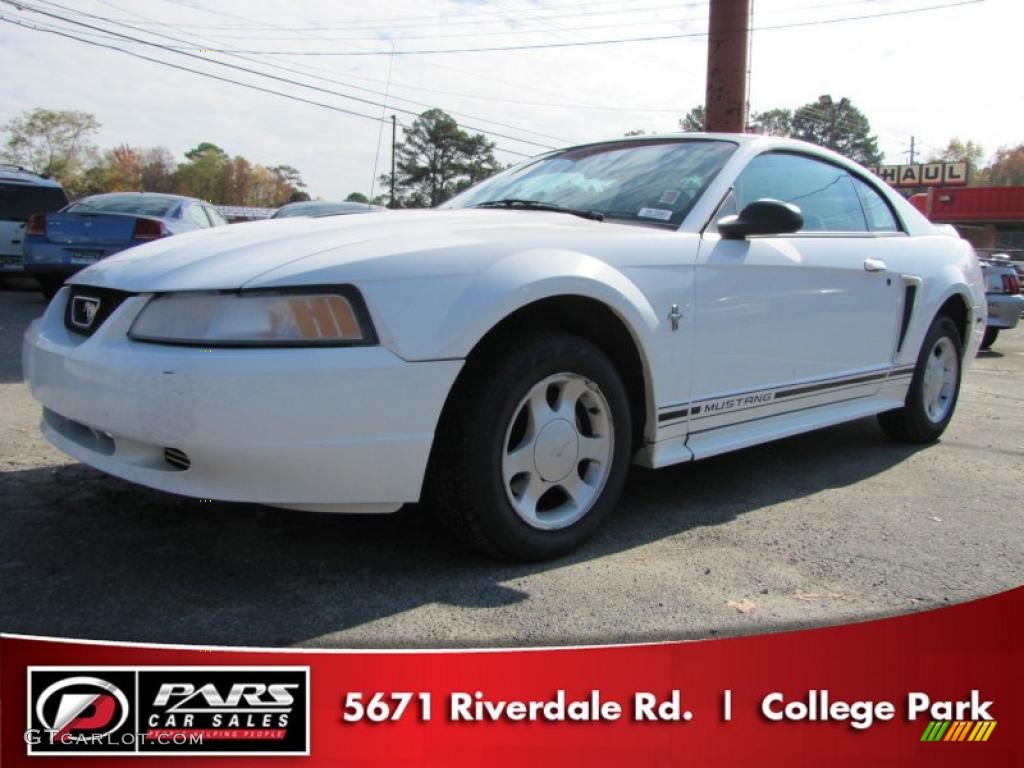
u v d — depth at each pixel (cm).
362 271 231
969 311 473
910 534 316
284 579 252
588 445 279
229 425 217
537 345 256
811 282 353
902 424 454
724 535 307
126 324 236
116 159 8869
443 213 311
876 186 432
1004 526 329
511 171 407
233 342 219
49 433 274
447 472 249
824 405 378
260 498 226
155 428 221
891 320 409
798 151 380
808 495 364
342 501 234
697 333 304
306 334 223
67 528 285
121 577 249
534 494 267
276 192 10081
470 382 248
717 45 1068
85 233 895
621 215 328
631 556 282
